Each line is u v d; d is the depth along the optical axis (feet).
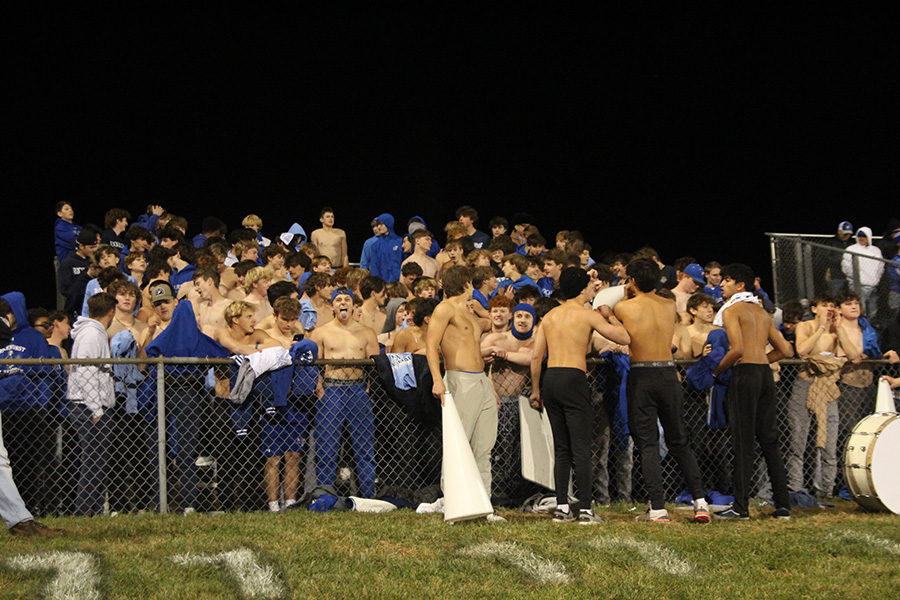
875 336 45.32
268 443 37.78
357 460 38.91
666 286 49.37
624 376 39.99
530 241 61.00
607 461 40.60
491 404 36.45
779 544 31.07
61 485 36.63
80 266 53.98
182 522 33.24
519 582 27.14
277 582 26.37
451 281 36.42
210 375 37.68
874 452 38.09
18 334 37.93
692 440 41.32
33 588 25.07
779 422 43.68
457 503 33.37
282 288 42.32
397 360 38.73
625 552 29.76
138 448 36.96
